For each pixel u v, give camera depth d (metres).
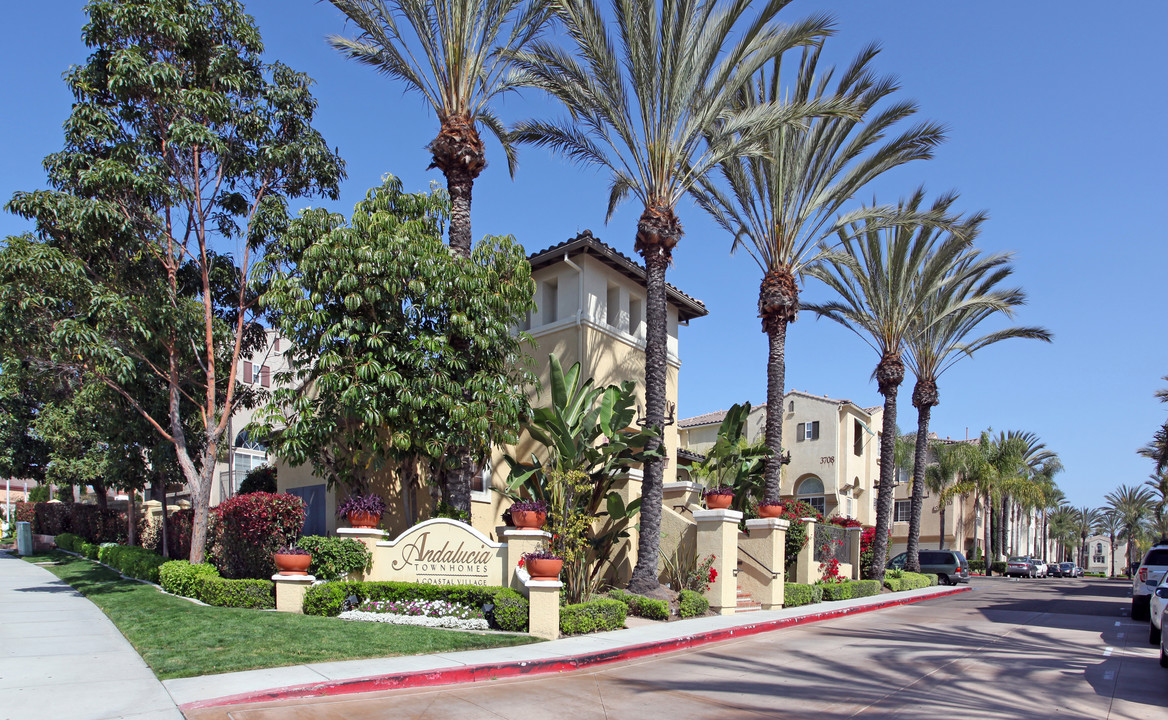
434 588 12.30
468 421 13.59
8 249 13.04
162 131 14.95
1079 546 112.94
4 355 15.13
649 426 14.90
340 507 13.41
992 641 13.26
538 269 20.67
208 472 15.20
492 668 8.95
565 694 8.24
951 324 29.53
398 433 13.59
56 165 14.38
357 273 13.62
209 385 15.32
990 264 26.53
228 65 15.07
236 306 17.25
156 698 7.18
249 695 7.28
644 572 14.68
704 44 15.34
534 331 20.45
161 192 14.25
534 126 17.61
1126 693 8.93
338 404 13.99
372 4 15.32
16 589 15.46
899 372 25.83
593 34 15.07
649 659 10.68
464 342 14.71
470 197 15.59
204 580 12.87
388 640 9.94
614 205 19.28
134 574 16.88
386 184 15.00
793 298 20.05
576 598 13.56
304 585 12.14
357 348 13.70
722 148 16.38
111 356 13.44
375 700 7.66
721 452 19.83
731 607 15.62
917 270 26.16
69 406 22.19
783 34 15.50
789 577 20.38
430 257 13.97
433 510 15.40
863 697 8.38
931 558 33.34
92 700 7.06
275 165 15.63
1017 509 69.62
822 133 19.23
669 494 17.92
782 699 8.23
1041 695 8.71
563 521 13.69
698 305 23.16
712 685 8.94
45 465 25.97
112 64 14.16
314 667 8.52
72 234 14.05
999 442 55.19
